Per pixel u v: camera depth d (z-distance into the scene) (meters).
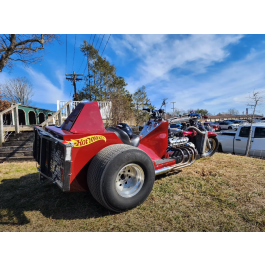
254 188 2.92
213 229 1.97
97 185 2.09
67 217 2.31
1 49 10.40
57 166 2.24
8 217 2.33
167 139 3.66
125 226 2.07
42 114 15.48
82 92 27.45
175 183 3.19
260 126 6.41
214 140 5.13
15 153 5.63
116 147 2.31
